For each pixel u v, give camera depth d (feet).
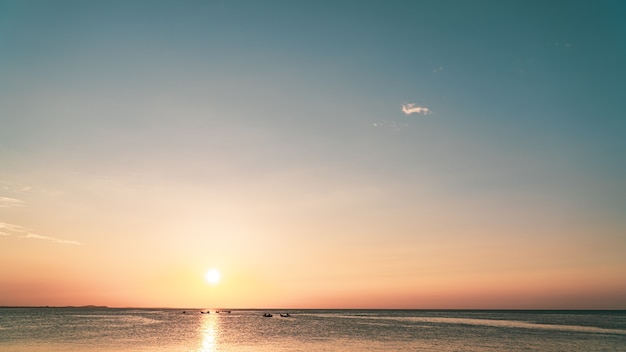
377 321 549.13
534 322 515.50
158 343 251.19
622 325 441.27
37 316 639.35
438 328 391.45
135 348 225.56
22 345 232.73
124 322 476.95
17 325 391.65
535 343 256.73
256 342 263.90
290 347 239.09
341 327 409.69
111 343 246.68
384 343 259.19
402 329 379.35
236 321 541.75
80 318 569.23
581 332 339.16
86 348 222.48
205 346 240.12
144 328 376.48
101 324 424.46
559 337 294.46
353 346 244.22
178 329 370.94
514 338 287.69
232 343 257.55
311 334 324.39
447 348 234.58
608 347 237.25
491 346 243.19
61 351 209.56
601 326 422.00
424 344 253.44
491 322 517.55
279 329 381.40
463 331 352.08
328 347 239.50
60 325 399.03
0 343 242.37
